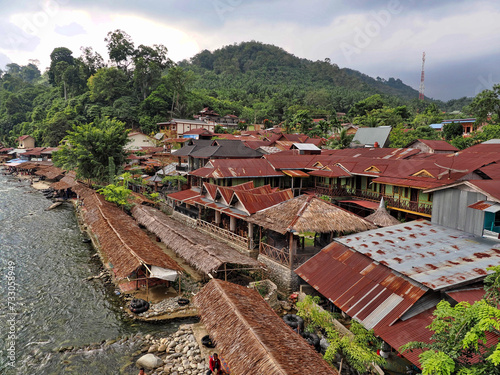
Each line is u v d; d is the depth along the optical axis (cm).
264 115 13375
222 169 4109
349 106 15350
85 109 11106
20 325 2214
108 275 2953
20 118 14325
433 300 1644
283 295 2456
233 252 2722
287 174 4281
